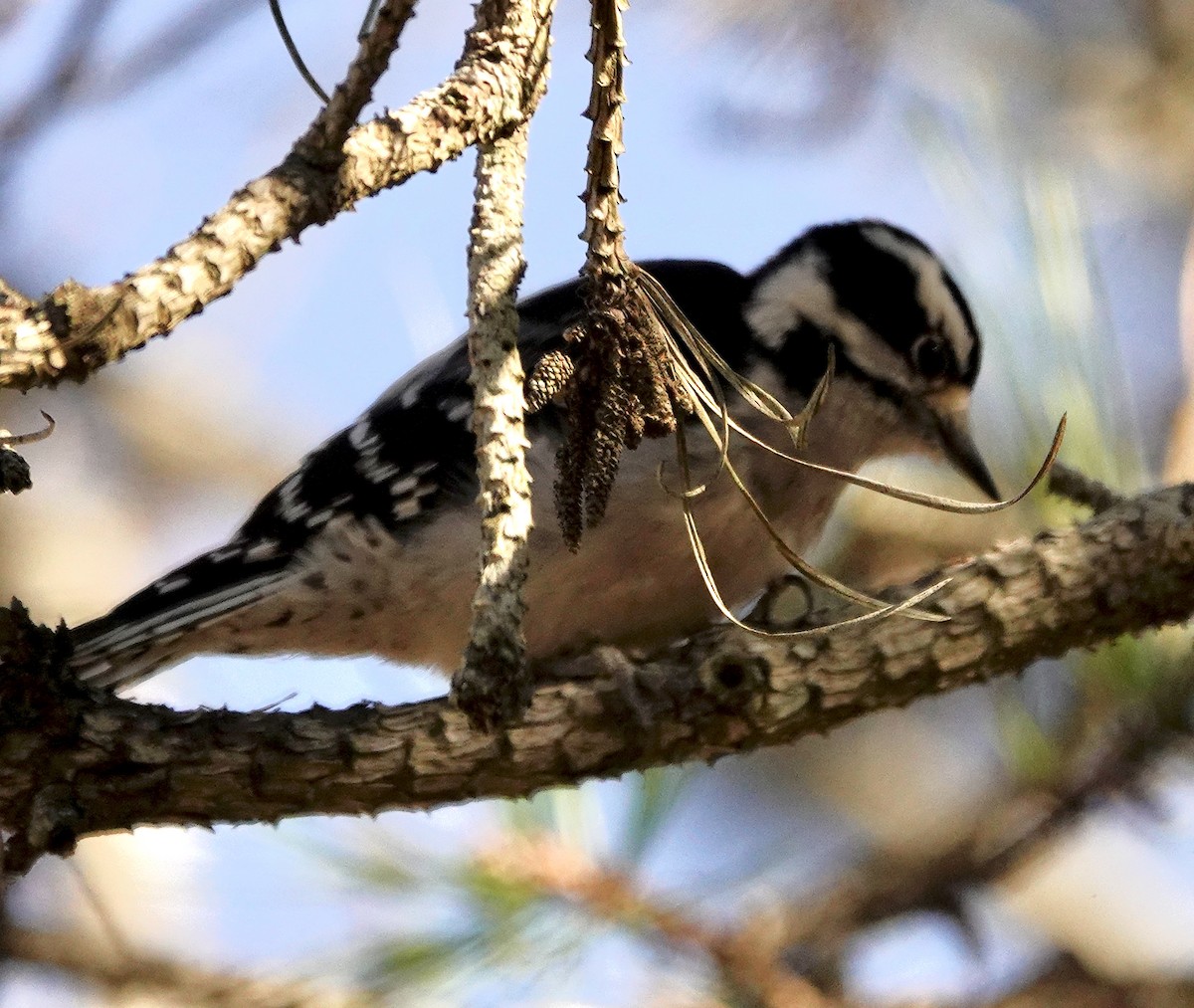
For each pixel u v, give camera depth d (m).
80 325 5.49
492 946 7.83
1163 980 8.88
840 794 10.95
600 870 8.05
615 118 5.36
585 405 5.48
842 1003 8.09
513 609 5.08
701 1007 7.93
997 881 8.66
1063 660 8.01
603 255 5.43
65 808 6.37
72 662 6.72
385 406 8.99
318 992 7.93
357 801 6.72
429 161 5.97
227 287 5.77
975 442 8.68
